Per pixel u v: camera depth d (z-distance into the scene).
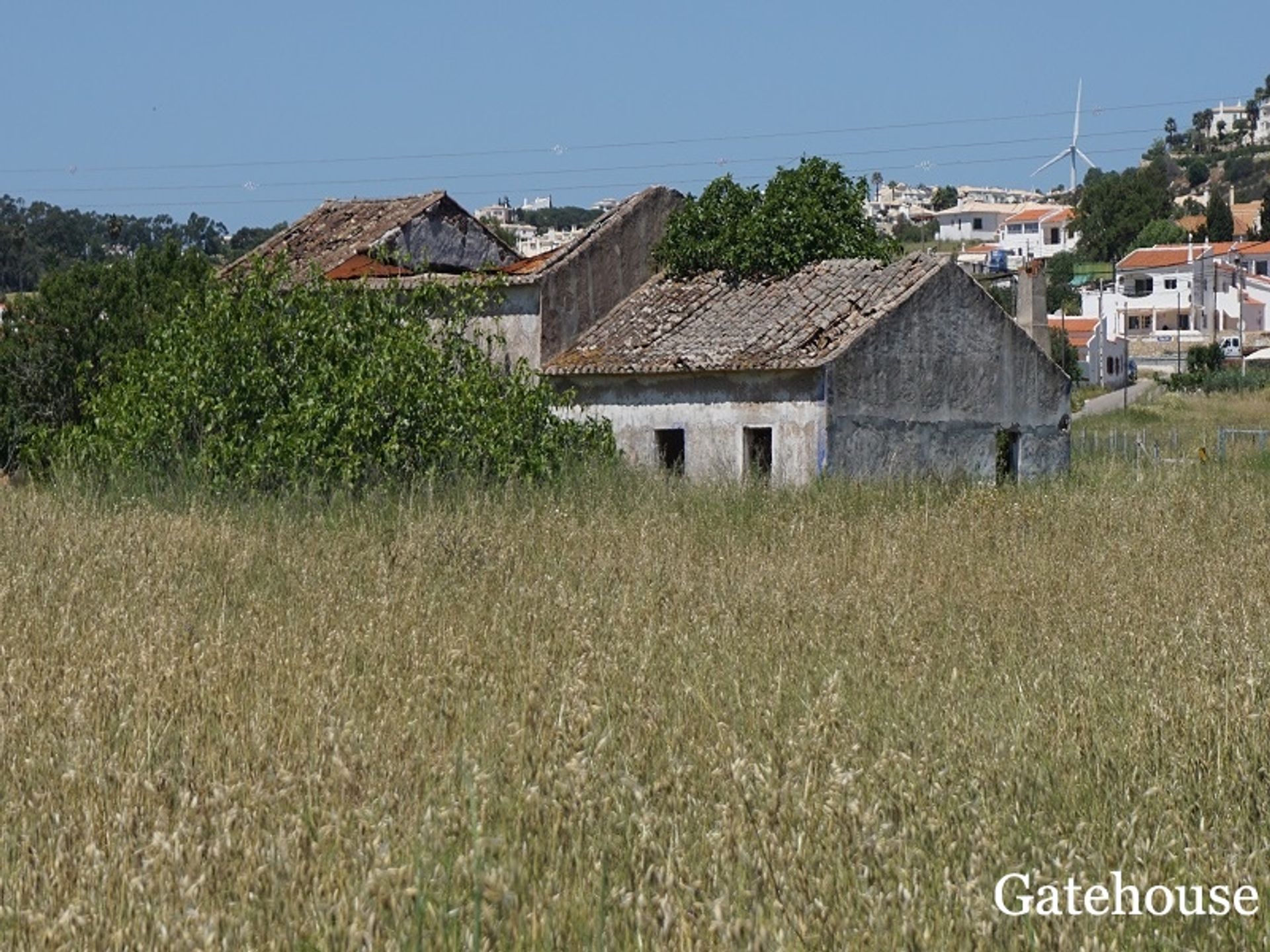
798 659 13.66
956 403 38.00
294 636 14.30
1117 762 10.01
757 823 8.33
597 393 38.44
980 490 29.44
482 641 14.35
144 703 11.35
